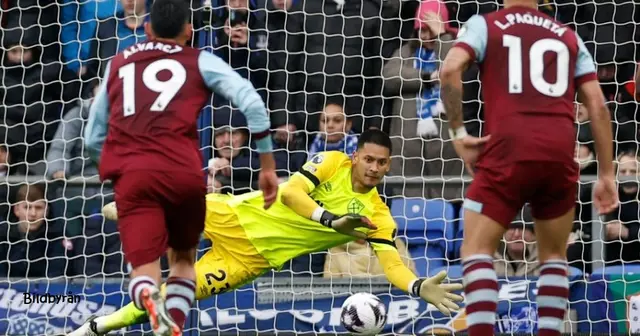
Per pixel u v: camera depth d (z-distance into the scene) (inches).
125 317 1066.7
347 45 1405.0
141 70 781.9
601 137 768.3
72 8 1418.6
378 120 1365.7
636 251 1280.8
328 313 1185.4
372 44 1402.6
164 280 1178.0
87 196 1309.1
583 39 1418.6
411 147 1333.7
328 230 1087.0
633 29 1418.6
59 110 1400.1
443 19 1338.6
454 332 1164.5
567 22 1422.2
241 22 1360.7
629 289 1159.6
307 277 1215.6
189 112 772.0
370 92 1390.3
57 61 1402.6
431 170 1334.9
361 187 1072.2
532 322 1164.5
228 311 1185.4
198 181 769.6
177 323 805.2
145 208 760.3
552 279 773.9
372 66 1400.1
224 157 1301.7
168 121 765.3
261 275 1177.4
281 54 1391.5
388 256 1059.9
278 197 1084.5
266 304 1189.7
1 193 1322.6
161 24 797.2
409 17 1413.6
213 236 1107.9
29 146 1378.0
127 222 761.0
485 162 757.9
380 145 1054.4
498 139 748.0
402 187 1280.8
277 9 1385.3
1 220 1310.3
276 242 1097.4
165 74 777.6
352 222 977.5
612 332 1158.3
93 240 1301.7
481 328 741.3
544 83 754.8
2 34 1412.4
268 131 762.2
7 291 1194.0
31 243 1300.4
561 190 761.0
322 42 1402.6
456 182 1254.3
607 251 1284.4
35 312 1192.8
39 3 1422.2
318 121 1371.8
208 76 781.3
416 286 1027.9
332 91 1391.5
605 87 1395.2
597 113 769.6
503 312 1171.3
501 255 1248.2
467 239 762.8
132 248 753.6
